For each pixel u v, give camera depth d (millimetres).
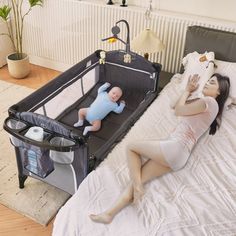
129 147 1928
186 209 1622
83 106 2748
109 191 1718
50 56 4035
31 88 3676
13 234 2049
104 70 3004
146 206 1636
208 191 1754
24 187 2367
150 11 3139
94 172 1834
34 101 2240
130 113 2715
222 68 2545
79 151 1850
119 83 3004
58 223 1654
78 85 2734
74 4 3459
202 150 2076
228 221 1570
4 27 3945
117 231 1538
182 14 3119
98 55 2926
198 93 2385
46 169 2043
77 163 1920
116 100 2689
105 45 3545
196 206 1647
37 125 1972
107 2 3373
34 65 4188
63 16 3611
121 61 2881
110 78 3023
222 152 2070
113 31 2834
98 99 2643
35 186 2383
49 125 1913
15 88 3652
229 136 2221
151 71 2779
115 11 3283
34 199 2277
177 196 1709
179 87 2723
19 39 4012
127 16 3252
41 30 3867
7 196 2289
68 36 3729
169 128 2254
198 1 3031
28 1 3635
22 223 2119
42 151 1918
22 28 3949
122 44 3412
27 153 2025
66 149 1786
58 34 3783
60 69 4074
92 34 3561
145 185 1788
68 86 2598
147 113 2428
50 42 3906
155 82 2811
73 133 1828
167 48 3225
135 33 3318
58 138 1886
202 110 2215
